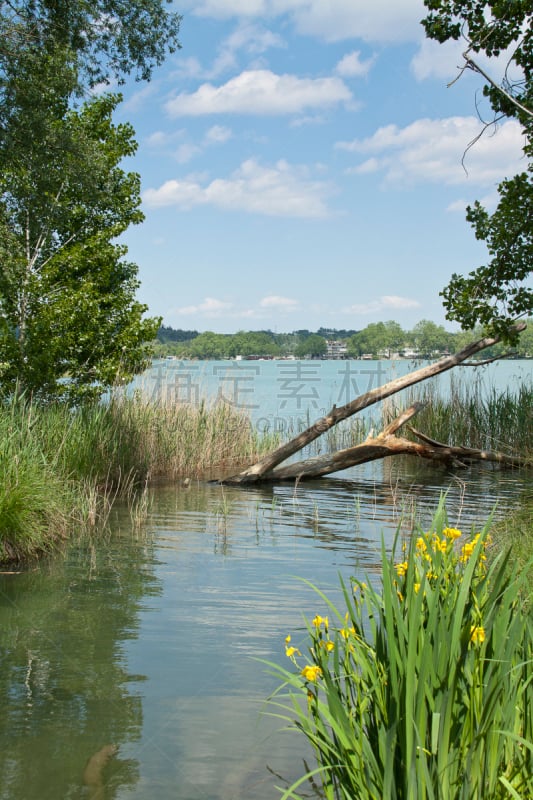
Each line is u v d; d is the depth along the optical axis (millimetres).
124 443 13414
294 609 6148
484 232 10578
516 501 11281
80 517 9961
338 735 2717
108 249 15516
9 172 13289
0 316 14367
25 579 7102
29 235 14609
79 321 15125
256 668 4898
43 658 5062
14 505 7973
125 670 4863
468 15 8977
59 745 3873
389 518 10320
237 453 16625
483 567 3539
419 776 2400
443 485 13508
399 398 19672
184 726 4098
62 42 12734
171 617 5949
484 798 2518
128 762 3705
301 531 9469
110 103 16109
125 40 13188
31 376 14344
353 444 19062
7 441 8789
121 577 7184
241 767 3666
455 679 2510
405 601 2895
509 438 16562
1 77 12312
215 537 9086
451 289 10961
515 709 2717
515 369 44781
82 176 13539
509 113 9250
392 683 2596
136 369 16484
